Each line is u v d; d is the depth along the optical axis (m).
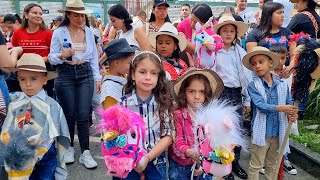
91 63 4.30
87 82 4.23
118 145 2.15
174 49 3.64
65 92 4.16
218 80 2.76
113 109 2.20
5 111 2.82
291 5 5.30
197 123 2.39
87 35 4.23
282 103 3.35
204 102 2.67
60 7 12.55
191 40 4.45
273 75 3.45
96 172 4.16
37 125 2.84
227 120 2.20
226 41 3.93
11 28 5.98
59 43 4.14
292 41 4.07
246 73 3.91
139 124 2.26
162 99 2.48
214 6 13.11
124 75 2.94
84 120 4.25
